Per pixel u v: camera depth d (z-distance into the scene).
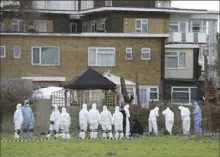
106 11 71.44
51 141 35.03
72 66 62.81
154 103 46.12
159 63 64.25
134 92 61.84
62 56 62.66
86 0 80.19
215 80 61.62
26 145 32.78
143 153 29.89
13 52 61.94
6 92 43.69
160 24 72.75
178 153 30.20
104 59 63.38
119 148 31.91
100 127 42.34
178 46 68.00
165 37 64.31
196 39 72.50
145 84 63.81
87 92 47.00
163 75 64.44
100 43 63.25
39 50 62.34
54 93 46.53
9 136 39.38
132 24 71.62
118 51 63.47
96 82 44.97
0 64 61.69
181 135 40.50
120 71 63.44
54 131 37.81
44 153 29.53
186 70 68.19
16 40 62.00
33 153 29.56
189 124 41.47
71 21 77.12
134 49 63.75
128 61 63.62
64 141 35.19
